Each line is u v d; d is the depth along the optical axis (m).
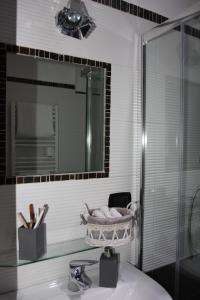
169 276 1.40
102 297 1.04
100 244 1.01
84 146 1.17
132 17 1.28
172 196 1.43
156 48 1.35
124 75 1.27
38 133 1.06
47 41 1.06
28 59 1.03
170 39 1.37
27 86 1.03
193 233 1.45
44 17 1.04
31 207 0.98
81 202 1.16
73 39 1.12
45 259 0.97
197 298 1.41
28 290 1.03
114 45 1.23
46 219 1.07
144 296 1.06
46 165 1.08
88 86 1.18
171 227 1.43
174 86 1.41
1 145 0.97
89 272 1.19
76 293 1.03
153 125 1.36
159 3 1.38
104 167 1.22
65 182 1.11
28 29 1.01
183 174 1.45
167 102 1.40
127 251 1.31
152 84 1.35
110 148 1.24
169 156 1.42
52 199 1.08
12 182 0.99
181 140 1.44
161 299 1.01
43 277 1.08
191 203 1.46
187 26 1.39
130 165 1.31
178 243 1.43
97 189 1.20
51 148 1.09
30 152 1.04
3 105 0.97
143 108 1.33
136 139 1.32
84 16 1.10
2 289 1.00
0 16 0.96
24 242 0.94
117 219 1.02
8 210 0.99
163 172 1.40
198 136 1.48
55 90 1.10
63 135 1.12
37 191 1.04
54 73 1.09
